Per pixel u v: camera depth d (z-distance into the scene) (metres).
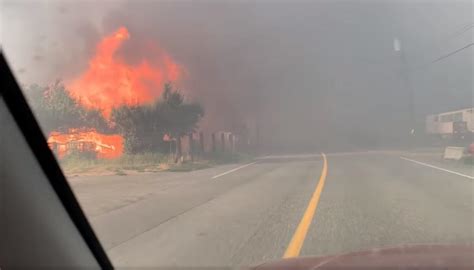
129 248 6.47
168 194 13.37
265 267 4.55
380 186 13.64
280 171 21.09
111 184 16.72
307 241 6.59
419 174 17.16
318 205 10.25
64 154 28.52
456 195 11.46
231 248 6.36
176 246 6.57
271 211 9.67
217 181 17.27
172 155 30.48
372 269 3.78
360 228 7.50
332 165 23.53
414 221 8.04
